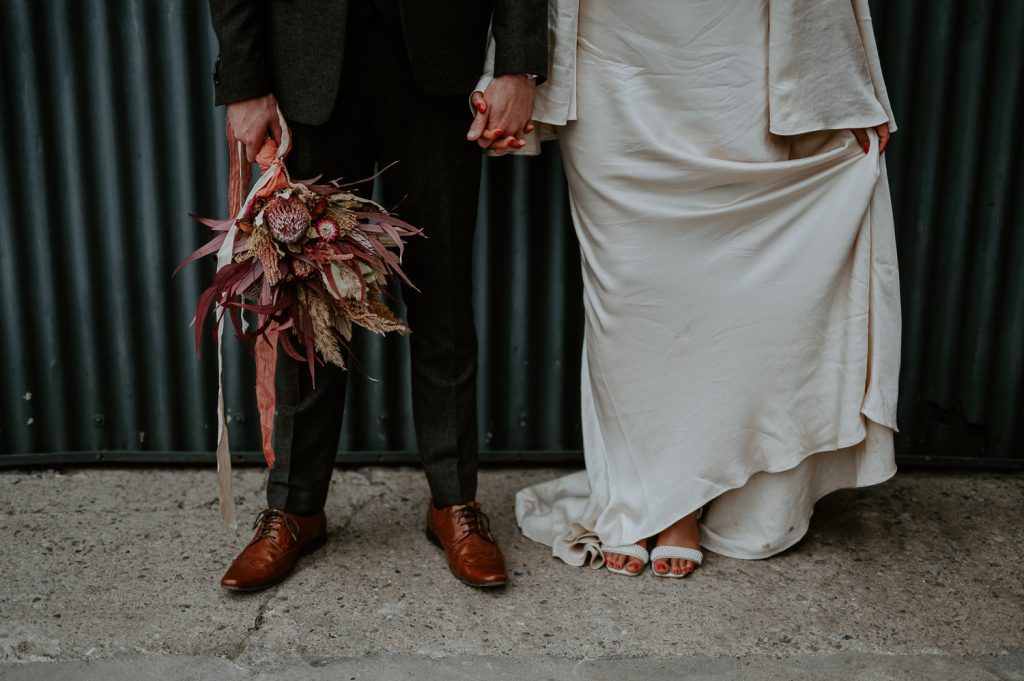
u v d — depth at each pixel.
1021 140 2.62
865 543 2.30
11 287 2.68
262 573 2.02
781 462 2.11
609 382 2.17
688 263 2.05
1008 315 2.72
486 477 2.78
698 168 1.99
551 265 2.73
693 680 1.74
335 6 1.81
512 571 2.15
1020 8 2.54
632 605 2.00
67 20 2.54
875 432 2.13
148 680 1.73
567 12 1.95
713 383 2.09
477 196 2.05
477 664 1.79
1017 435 2.78
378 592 2.04
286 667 1.77
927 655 1.82
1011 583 2.10
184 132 2.63
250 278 1.79
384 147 1.96
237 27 1.80
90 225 2.67
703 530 2.25
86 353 2.74
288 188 1.75
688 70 1.96
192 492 2.62
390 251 2.00
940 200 2.67
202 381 2.78
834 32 1.92
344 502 2.54
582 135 2.04
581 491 2.49
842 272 2.05
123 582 2.07
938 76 2.60
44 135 2.60
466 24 1.89
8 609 1.95
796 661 1.80
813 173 2.02
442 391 2.11
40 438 2.78
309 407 2.08
